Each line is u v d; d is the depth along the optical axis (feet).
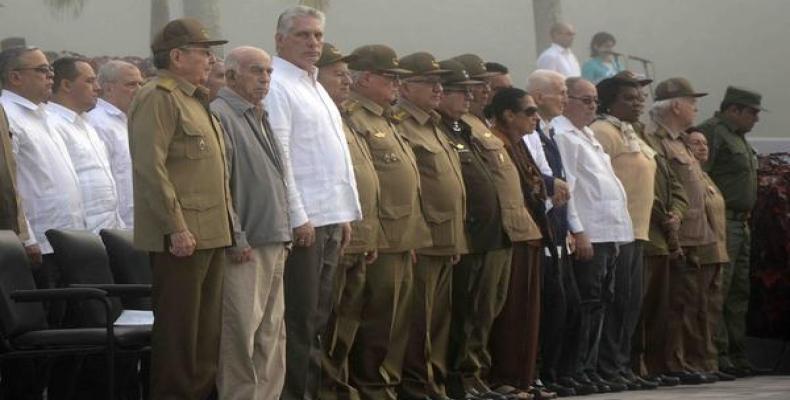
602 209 41.14
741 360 48.67
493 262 37.35
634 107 43.50
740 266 48.57
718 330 47.88
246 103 31.32
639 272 42.70
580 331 40.52
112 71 36.52
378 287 34.53
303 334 32.30
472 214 37.06
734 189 48.11
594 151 41.47
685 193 45.16
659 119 45.78
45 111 34.24
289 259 32.17
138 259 32.32
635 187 42.65
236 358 30.71
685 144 46.09
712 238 46.24
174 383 29.22
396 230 34.68
